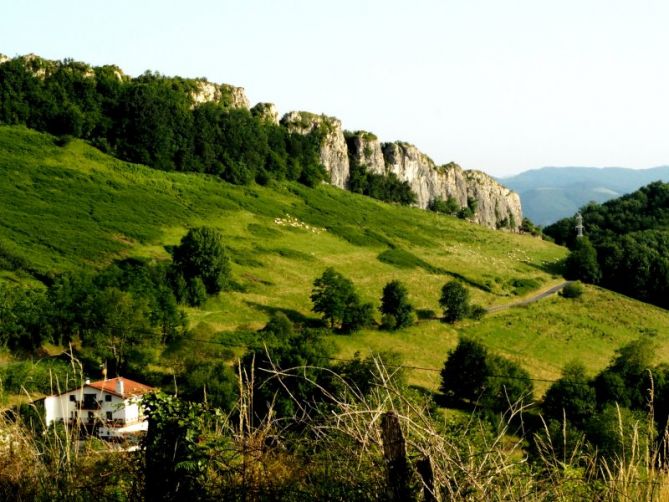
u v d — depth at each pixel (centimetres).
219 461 602
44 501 620
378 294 8081
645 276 10988
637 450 556
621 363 4538
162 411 636
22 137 10938
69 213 8694
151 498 609
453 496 469
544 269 11944
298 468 584
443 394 4341
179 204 10431
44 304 4806
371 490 521
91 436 684
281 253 9369
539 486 547
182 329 5309
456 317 7375
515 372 4509
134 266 7412
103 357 4312
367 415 552
